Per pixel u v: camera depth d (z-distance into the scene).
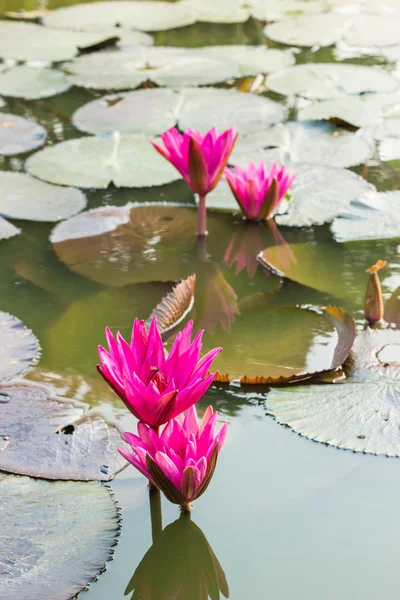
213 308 3.08
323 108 3.61
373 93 3.67
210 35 4.09
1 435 2.88
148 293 3.11
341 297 3.09
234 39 4.05
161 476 2.42
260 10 4.21
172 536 2.54
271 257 3.19
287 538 2.52
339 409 2.90
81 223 3.28
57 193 3.35
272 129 3.52
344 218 3.24
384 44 3.92
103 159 3.44
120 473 2.78
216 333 3.03
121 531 2.56
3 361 2.98
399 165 3.41
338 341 3.00
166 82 3.75
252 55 3.89
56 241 3.23
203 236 3.25
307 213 3.29
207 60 3.87
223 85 3.78
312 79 3.74
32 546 2.41
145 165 3.42
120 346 2.51
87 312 3.08
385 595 2.28
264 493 2.71
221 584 2.32
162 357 2.58
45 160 3.44
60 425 2.89
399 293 3.09
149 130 3.54
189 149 3.16
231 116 3.58
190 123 3.55
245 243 3.23
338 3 4.25
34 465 2.79
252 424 2.90
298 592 2.30
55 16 4.17
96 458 2.84
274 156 3.43
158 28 4.06
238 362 2.97
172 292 3.08
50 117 3.64
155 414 2.44
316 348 2.99
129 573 2.39
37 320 3.07
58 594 2.22
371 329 3.02
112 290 3.12
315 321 3.04
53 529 2.49
